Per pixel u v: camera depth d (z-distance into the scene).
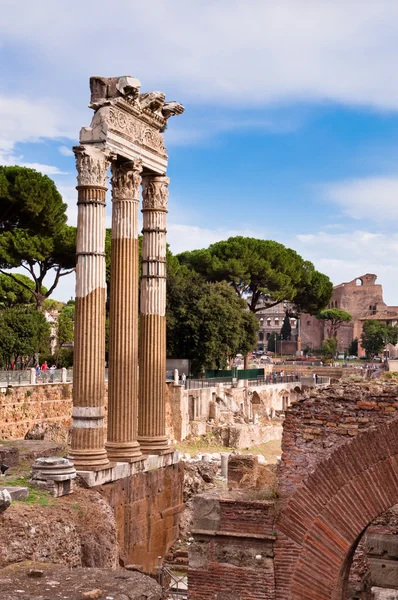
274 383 103.56
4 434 50.22
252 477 23.14
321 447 19.25
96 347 28.97
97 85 30.95
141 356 34.00
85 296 28.95
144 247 34.53
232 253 106.50
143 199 34.62
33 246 68.69
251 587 19.11
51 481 24.98
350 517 18.77
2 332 68.75
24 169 65.56
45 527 21.67
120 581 13.10
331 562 18.84
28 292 97.00
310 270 118.81
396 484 18.44
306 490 19.16
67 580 13.10
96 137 29.97
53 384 55.88
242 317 93.00
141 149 32.50
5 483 25.27
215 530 19.55
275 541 19.16
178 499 34.41
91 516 24.25
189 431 72.31
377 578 23.16
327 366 157.75
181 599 25.36
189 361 83.69
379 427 18.70
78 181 29.36
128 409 30.98
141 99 32.72
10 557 20.23
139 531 30.81
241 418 82.44
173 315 84.81
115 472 29.42
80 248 29.20
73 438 28.86
